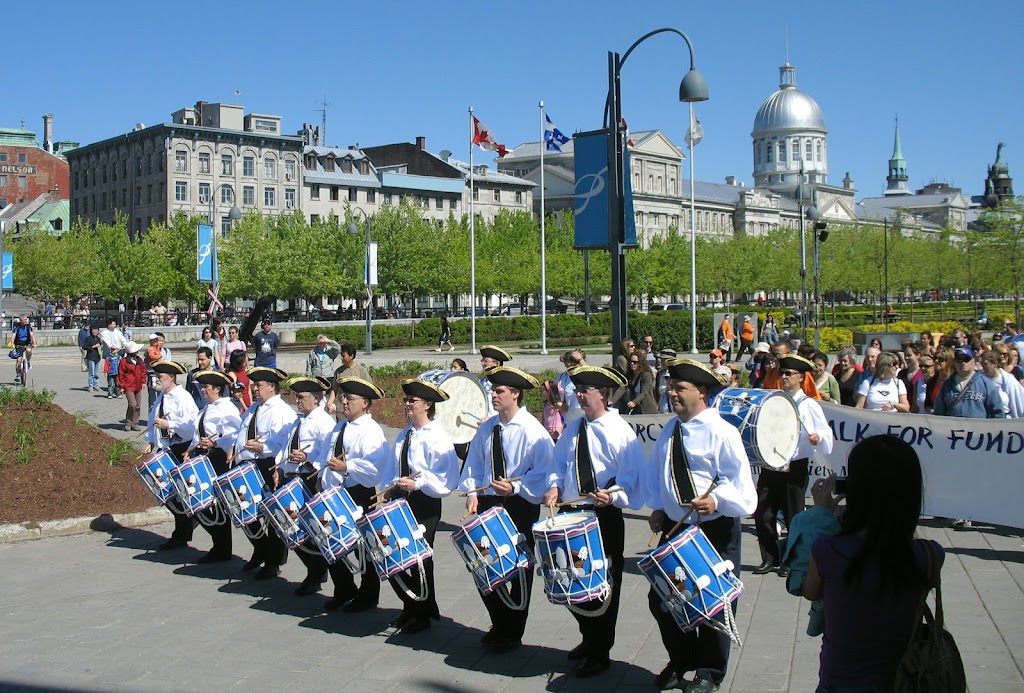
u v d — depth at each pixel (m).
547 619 8.68
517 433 7.93
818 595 4.40
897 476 4.11
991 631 7.86
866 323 66.88
